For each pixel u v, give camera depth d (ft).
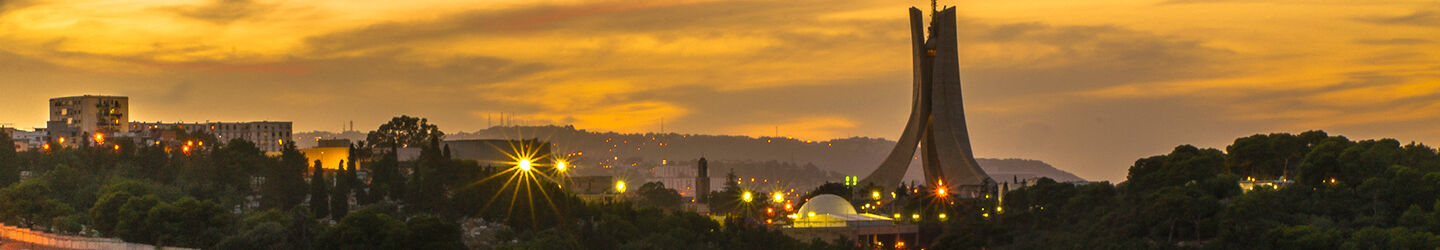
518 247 547.49
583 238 609.42
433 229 547.90
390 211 629.10
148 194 634.43
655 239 627.87
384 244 536.01
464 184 647.15
